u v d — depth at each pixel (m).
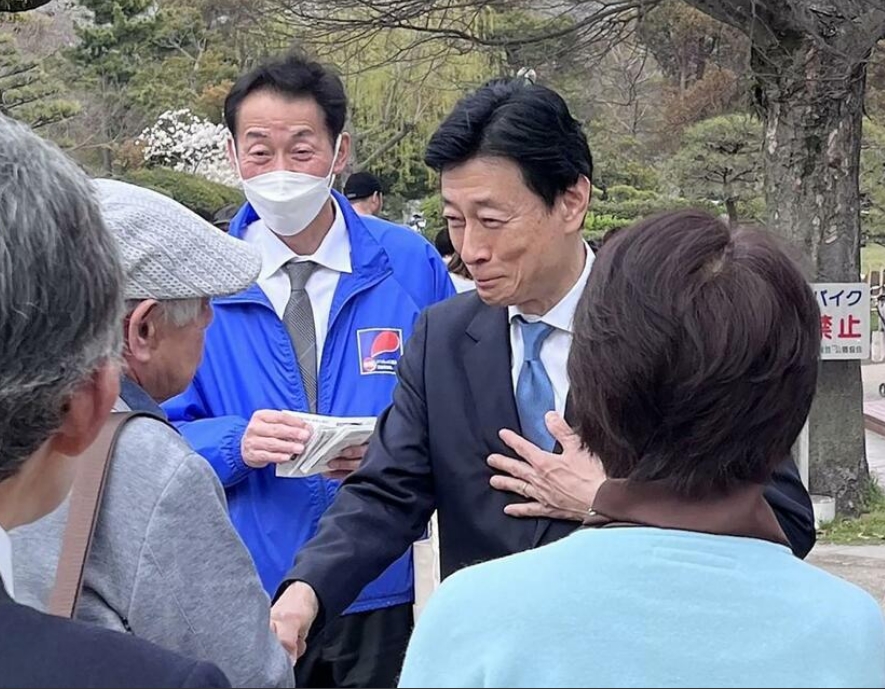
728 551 1.34
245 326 2.97
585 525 1.45
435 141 2.36
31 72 18.84
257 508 2.86
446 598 1.32
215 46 26.81
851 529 8.23
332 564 2.34
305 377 2.98
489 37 10.84
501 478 2.38
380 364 3.04
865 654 1.26
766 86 8.44
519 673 1.25
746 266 1.40
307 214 2.99
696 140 16.20
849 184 8.34
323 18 9.92
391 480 2.47
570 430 2.33
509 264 2.35
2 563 1.31
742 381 1.36
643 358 1.38
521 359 2.44
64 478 1.43
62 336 1.28
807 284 1.44
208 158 20.73
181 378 2.07
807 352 1.40
